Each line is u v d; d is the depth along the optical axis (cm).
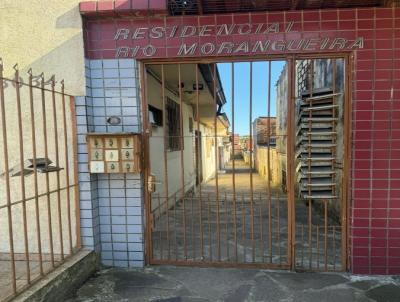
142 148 348
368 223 323
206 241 434
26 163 295
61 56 330
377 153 316
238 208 658
